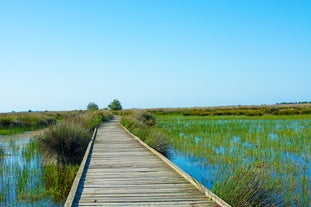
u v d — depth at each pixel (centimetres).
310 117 4372
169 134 2391
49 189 969
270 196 750
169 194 722
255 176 759
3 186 973
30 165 1342
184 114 6119
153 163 1099
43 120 3572
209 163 1343
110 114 4950
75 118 2258
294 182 966
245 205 696
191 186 791
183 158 1487
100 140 1798
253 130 2606
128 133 2208
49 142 1379
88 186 796
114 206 644
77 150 1402
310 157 1434
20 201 863
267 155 1449
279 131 2417
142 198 694
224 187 741
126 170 984
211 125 3206
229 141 1950
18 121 3262
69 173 1210
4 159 1504
